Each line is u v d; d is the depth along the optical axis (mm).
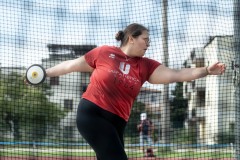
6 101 13203
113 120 3434
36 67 3773
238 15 6723
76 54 9992
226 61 8422
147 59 3648
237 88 6555
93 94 3459
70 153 11305
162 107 13914
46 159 10484
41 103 13898
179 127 15914
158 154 12641
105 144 3350
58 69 3752
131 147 13883
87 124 3391
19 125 13961
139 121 14422
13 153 10844
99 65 3562
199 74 3441
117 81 3451
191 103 15578
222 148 10375
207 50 9562
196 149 11891
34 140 13984
